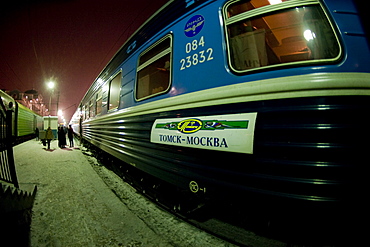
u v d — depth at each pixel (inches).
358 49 56.8
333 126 52.4
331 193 52.5
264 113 60.8
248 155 62.7
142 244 84.5
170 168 91.0
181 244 84.0
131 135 130.6
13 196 96.2
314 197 53.4
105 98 203.9
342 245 60.4
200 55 82.7
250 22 73.0
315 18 62.4
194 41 86.2
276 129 58.2
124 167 175.8
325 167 52.3
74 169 226.5
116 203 127.3
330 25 59.7
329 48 58.5
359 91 53.2
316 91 54.9
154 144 102.9
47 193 144.9
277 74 61.2
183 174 83.4
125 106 145.7
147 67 121.7
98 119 231.8
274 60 66.2
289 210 57.1
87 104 333.7
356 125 52.4
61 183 170.4
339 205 52.5
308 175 53.9
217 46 77.1
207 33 81.4
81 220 105.0
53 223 101.8
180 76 90.8
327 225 58.9
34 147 447.5
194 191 79.3
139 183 142.7
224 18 77.0
